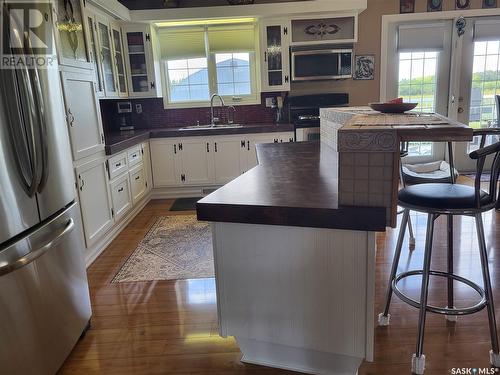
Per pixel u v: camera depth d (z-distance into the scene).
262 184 1.69
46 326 1.76
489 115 5.23
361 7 4.36
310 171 1.93
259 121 5.28
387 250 3.06
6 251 1.53
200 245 3.33
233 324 1.60
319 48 4.79
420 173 4.46
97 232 3.11
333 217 1.32
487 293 1.71
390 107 2.05
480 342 1.91
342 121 2.32
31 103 1.70
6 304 1.53
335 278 1.42
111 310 2.37
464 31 5.00
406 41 5.05
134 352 1.97
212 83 5.13
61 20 2.64
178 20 4.58
